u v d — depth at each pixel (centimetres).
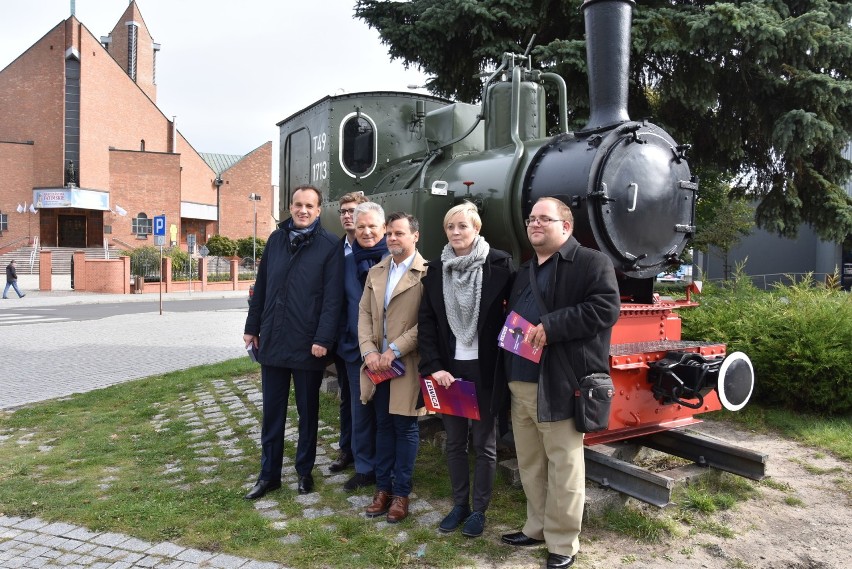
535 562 323
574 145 442
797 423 573
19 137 3900
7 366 918
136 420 602
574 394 311
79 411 643
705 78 895
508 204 459
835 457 499
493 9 930
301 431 412
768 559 333
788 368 595
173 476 446
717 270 2406
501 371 339
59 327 1421
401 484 371
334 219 629
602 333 317
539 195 445
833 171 982
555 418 308
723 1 908
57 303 2161
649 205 430
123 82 4259
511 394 342
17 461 481
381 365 368
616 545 343
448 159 602
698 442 420
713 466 412
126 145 4309
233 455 492
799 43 844
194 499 400
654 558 330
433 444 497
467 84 1096
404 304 378
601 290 310
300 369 403
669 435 439
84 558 325
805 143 876
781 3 870
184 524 364
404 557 326
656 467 453
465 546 338
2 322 1515
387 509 383
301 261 406
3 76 3906
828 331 586
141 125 4428
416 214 487
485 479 350
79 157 3894
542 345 307
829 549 345
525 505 389
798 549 345
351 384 416
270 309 406
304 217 409
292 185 781
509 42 960
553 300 318
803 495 422
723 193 1434
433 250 489
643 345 422
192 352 1062
